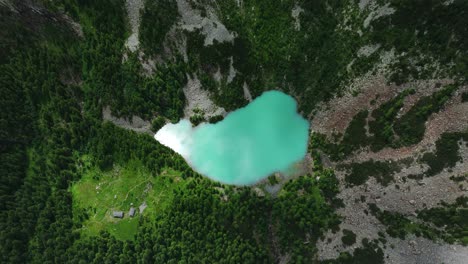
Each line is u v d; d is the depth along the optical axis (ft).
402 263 323.98
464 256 306.14
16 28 396.98
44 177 402.52
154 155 406.62
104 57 413.18
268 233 365.20
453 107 334.03
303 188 381.81
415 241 324.19
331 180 374.02
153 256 363.35
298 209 363.15
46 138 408.87
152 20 412.36
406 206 335.47
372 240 337.52
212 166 415.85
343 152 378.94
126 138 410.93
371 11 376.07
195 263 354.74
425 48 347.36
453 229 315.17
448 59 337.72
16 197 379.96
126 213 391.24
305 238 355.36
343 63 393.91
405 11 354.54
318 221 353.72
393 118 359.25
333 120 396.57
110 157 409.69
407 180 339.98
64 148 411.75
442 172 328.70
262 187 397.19
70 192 403.54
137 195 397.39
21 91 405.59
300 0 408.46
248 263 344.08
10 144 399.85
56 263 359.46
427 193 330.54
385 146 358.23
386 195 344.90
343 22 395.34
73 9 408.26
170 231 369.30
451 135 330.34
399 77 359.66
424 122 344.69
